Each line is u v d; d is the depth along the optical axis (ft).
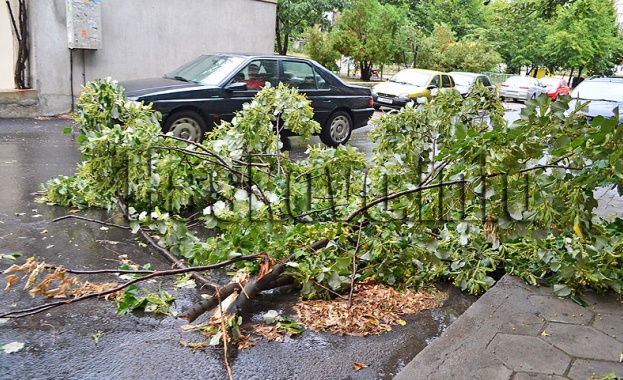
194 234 18.20
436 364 10.65
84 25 38.50
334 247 14.14
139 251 16.06
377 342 11.86
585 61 129.80
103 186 16.90
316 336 11.94
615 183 12.66
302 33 93.15
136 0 41.65
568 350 11.35
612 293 14.33
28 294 13.10
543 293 14.16
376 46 88.58
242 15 47.57
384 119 18.12
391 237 14.07
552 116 12.73
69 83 40.01
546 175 12.59
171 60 44.45
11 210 19.06
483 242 14.85
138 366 10.44
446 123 17.85
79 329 11.68
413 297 14.08
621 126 11.69
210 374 10.33
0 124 35.53
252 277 13.89
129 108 19.43
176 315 12.11
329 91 34.99
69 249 15.88
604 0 121.80
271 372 10.53
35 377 9.93
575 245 14.14
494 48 130.93
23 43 38.09
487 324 12.34
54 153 28.43
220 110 30.35
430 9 140.97
